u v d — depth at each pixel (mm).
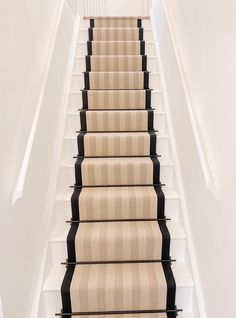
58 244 1853
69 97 2658
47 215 1886
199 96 1647
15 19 1479
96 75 2836
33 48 1796
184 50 2107
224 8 1241
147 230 1909
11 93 1368
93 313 1662
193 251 1739
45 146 1959
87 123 2541
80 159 2334
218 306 1312
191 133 1822
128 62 3002
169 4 2748
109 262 1850
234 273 1129
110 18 3602
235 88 1116
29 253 1550
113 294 1639
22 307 1396
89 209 2039
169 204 2072
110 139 2365
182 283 1671
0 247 1175
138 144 2391
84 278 1700
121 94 2684
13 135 1370
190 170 1854
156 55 3066
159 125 2596
